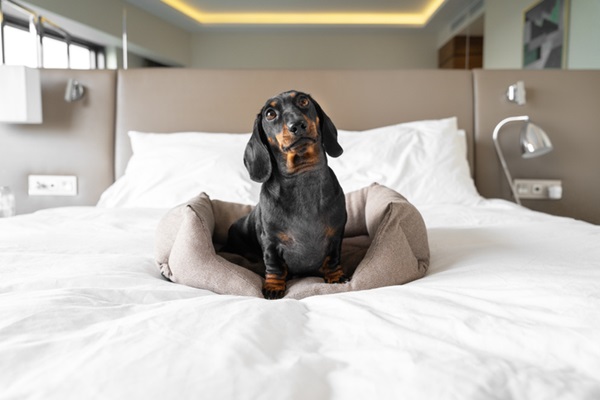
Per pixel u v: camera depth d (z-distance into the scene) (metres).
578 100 2.45
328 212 0.87
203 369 0.46
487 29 4.68
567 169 2.46
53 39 5.12
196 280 0.88
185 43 5.94
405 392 0.44
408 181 2.02
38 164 2.46
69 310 0.63
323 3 5.33
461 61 5.38
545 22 3.47
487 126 2.46
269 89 2.48
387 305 0.69
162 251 1.01
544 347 0.54
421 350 0.53
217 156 2.08
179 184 2.00
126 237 1.35
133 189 2.07
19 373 0.47
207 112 2.48
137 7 5.34
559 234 1.24
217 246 1.22
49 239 1.30
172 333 0.55
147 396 0.42
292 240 0.88
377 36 5.89
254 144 0.87
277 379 0.46
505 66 4.29
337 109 2.50
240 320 0.59
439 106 2.49
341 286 0.85
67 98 2.41
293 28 5.70
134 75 2.49
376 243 0.91
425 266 0.98
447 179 2.03
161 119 2.47
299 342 0.57
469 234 1.31
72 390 0.43
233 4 5.39
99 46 5.66
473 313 0.63
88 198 2.47
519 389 0.45
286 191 0.86
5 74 2.21
